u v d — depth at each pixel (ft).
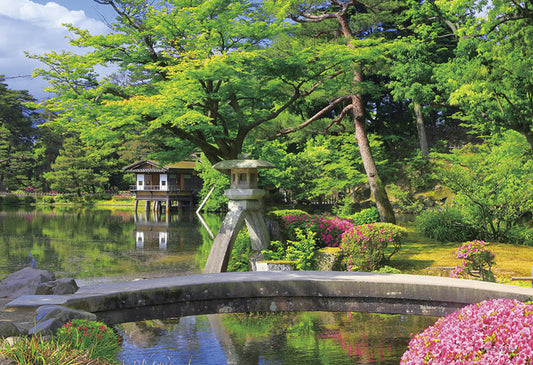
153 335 23.59
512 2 45.68
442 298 26.27
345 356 20.51
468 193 51.98
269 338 23.20
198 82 45.44
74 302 23.29
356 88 55.83
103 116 45.78
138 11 49.70
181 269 46.32
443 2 50.44
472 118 56.34
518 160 52.80
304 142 121.80
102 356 15.53
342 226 45.01
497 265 36.55
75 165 199.62
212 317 27.07
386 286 27.40
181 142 57.41
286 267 37.70
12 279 25.32
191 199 159.74
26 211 144.56
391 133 140.46
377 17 71.67
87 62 48.73
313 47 50.85
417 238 58.54
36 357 12.46
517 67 43.39
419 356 10.78
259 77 51.80
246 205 43.60
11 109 231.50
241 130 54.90
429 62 66.13
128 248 61.72
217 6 45.32
